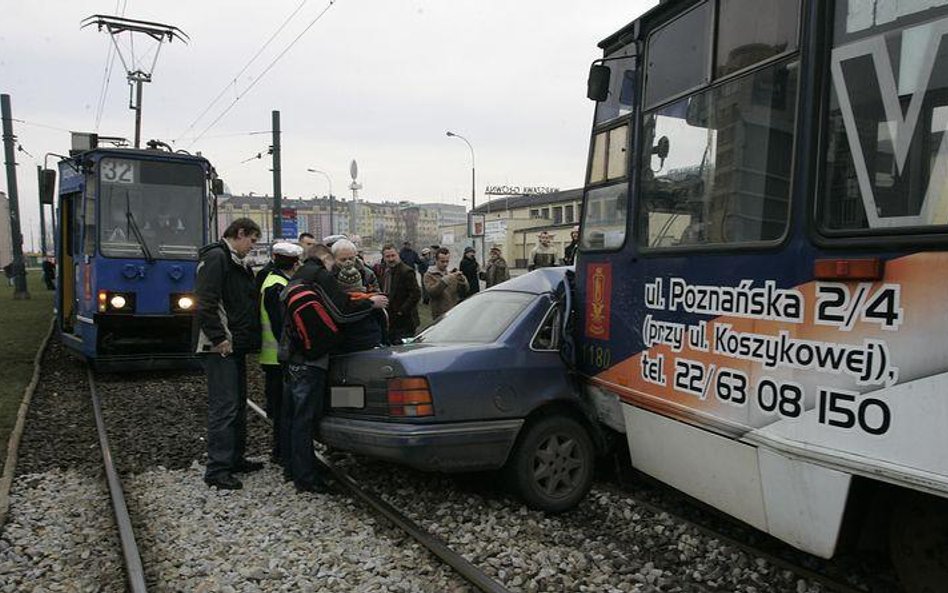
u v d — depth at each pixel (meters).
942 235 2.87
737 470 3.91
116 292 10.71
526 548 4.64
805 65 3.59
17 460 6.64
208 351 5.85
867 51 3.28
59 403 9.23
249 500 5.60
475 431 5.03
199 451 7.00
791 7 3.72
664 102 4.79
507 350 5.29
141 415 8.50
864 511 3.58
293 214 24.34
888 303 3.06
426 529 4.97
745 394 3.84
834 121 3.42
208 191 11.62
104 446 7.00
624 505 5.41
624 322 5.00
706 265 4.17
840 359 3.27
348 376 5.46
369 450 5.16
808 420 3.43
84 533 4.96
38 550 4.64
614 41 5.59
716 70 4.29
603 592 4.06
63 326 12.71
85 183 11.12
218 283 5.84
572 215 65.06
